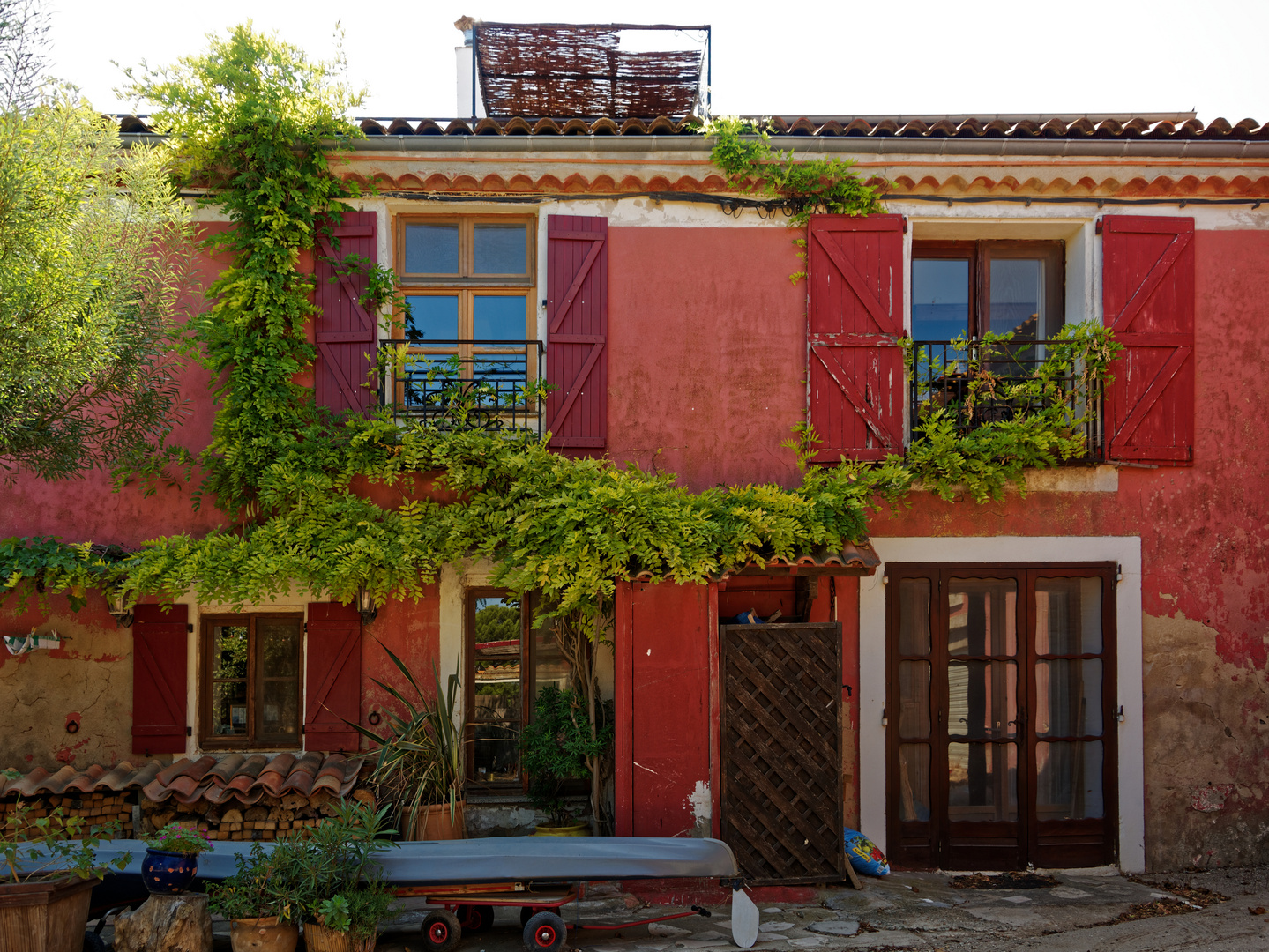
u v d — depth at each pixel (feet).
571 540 18.04
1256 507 21.56
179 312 20.72
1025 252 23.08
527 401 21.20
